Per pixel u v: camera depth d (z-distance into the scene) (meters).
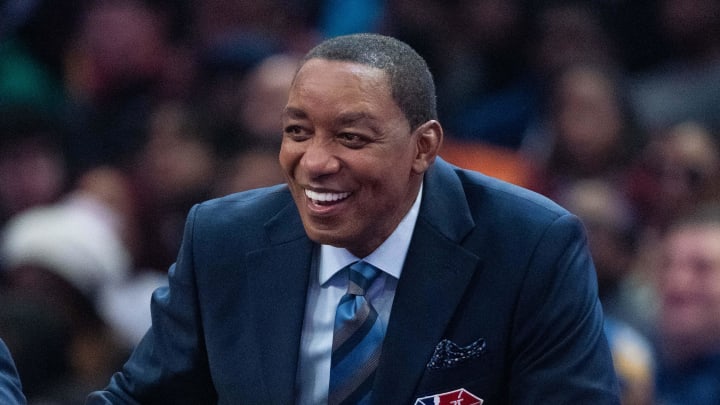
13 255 20.41
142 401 11.58
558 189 23.44
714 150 23.94
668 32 29.14
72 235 20.36
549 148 24.78
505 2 28.64
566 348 10.85
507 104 26.97
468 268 10.91
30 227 20.69
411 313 10.87
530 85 27.30
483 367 10.91
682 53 29.00
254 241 11.28
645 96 27.00
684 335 18.20
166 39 29.98
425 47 27.97
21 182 23.44
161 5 30.39
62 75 29.31
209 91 27.11
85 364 18.95
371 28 29.81
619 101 24.56
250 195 11.63
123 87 28.69
